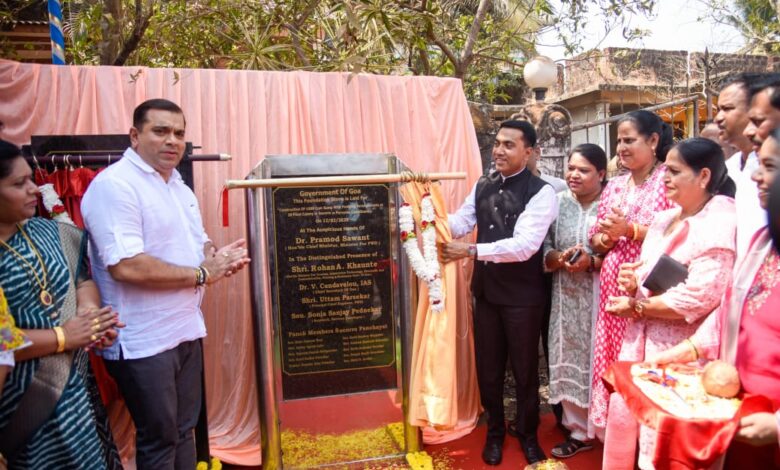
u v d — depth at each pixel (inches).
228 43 183.5
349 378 105.7
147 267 78.2
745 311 64.2
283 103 119.6
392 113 126.4
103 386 97.6
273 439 100.3
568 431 118.2
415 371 104.4
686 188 79.4
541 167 165.0
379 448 111.3
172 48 176.1
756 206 71.3
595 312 106.0
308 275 102.7
